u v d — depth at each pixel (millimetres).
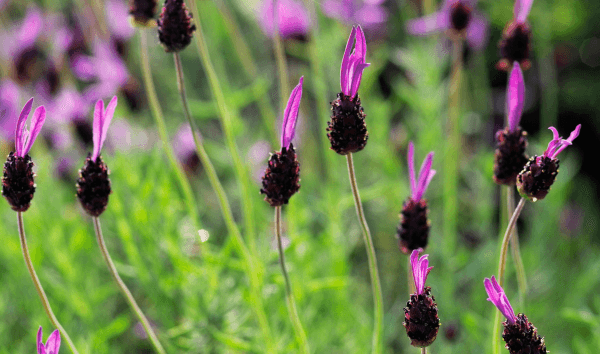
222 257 938
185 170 1218
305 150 1223
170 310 976
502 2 1668
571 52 1812
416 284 772
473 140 1595
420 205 830
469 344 1034
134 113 1222
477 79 1520
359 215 807
